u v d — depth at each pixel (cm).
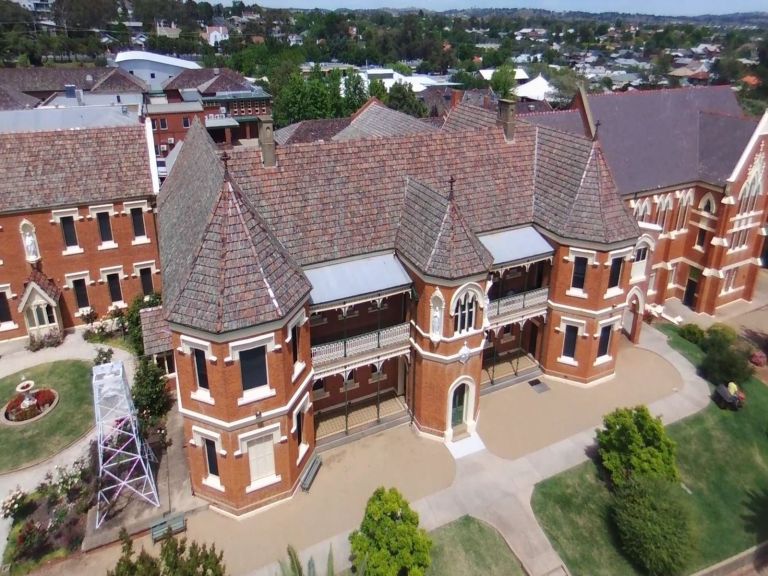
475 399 3322
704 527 3006
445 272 2920
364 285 3091
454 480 3058
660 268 4894
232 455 2697
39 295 4084
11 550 2661
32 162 4100
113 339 4269
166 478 2981
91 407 3575
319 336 3353
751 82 14675
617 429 3061
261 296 2517
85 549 2616
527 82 15550
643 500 2755
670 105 4900
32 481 3031
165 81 13012
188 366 2594
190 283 2512
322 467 3130
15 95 8488
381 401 3609
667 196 4672
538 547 2748
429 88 13388
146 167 4359
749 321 4891
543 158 3816
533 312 3691
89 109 6300
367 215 3303
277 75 13562
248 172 3092
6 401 3628
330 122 7619
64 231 4172
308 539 2708
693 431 3506
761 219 4900
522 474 3106
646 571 2711
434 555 2673
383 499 2455
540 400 3672
